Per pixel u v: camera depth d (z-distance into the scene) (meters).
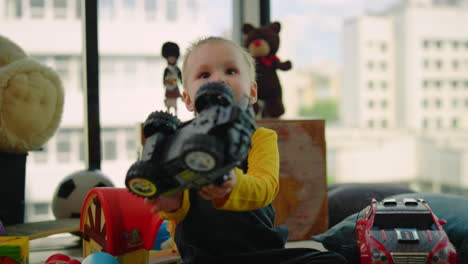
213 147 0.63
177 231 1.06
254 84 1.06
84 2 2.17
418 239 1.06
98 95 2.20
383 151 4.45
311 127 1.80
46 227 1.72
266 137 0.99
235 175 0.75
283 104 2.02
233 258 0.96
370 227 1.14
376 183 2.08
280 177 1.76
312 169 1.80
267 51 1.99
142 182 0.71
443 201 1.47
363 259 1.08
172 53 1.88
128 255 1.26
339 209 1.85
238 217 0.99
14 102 1.77
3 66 1.85
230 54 0.97
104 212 1.22
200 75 0.97
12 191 1.83
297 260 0.98
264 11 2.52
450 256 1.04
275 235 1.03
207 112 0.71
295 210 1.78
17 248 1.16
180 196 0.85
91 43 2.17
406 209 1.16
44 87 1.85
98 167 2.20
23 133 1.81
